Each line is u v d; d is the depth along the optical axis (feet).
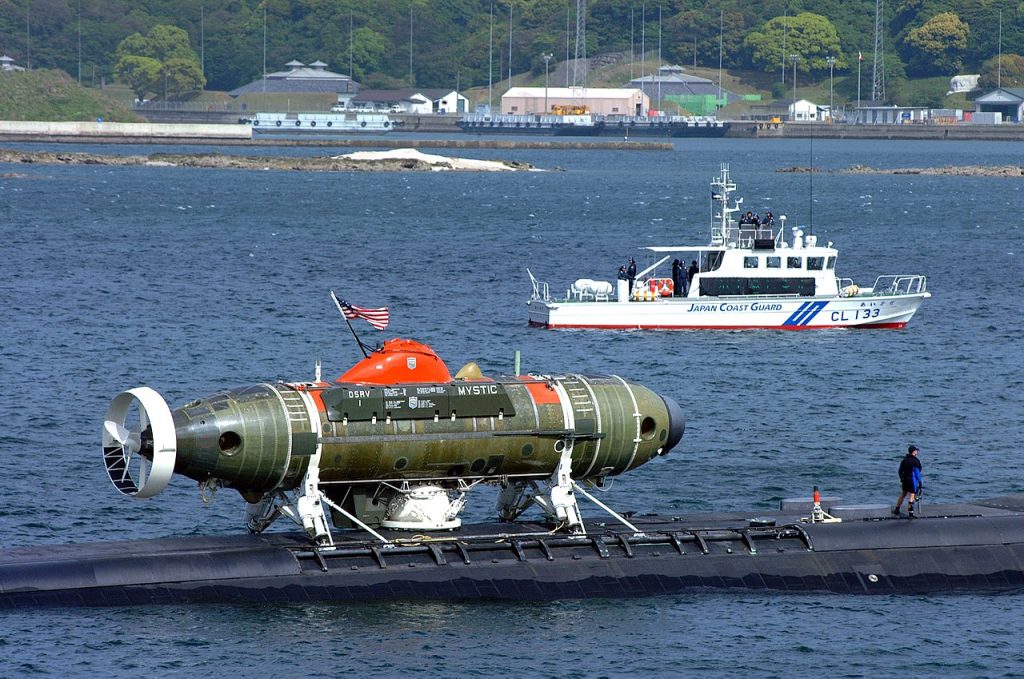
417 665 328.08
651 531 383.04
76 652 327.26
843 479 498.28
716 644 345.72
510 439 364.79
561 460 372.17
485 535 372.17
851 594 378.53
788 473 504.43
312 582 352.49
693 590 372.17
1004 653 347.15
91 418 573.33
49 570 346.54
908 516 404.16
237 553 355.97
